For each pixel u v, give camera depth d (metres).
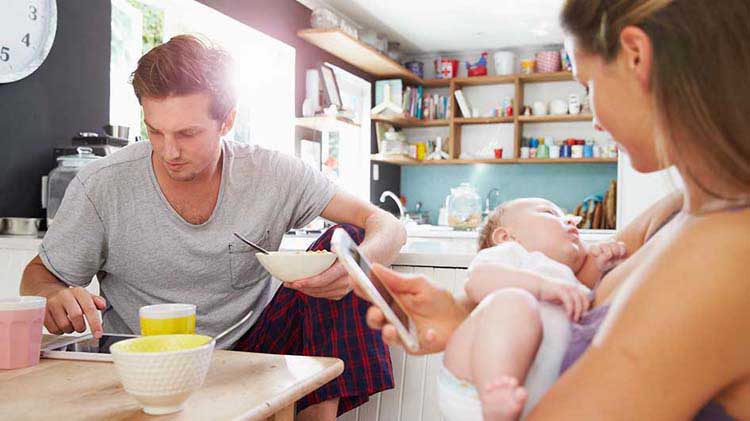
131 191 1.72
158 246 1.73
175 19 3.75
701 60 0.57
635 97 0.63
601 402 0.58
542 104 6.22
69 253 1.68
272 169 1.84
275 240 1.86
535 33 5.93
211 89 1.58
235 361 1.14
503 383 0.70
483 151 6.46
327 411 1.59
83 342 1.27
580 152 6.05
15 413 0.86
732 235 0.57
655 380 0.57
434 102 6.63
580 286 0.94
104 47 3.09
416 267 1.88
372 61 5.62
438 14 5.40
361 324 1.63
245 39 4.32
